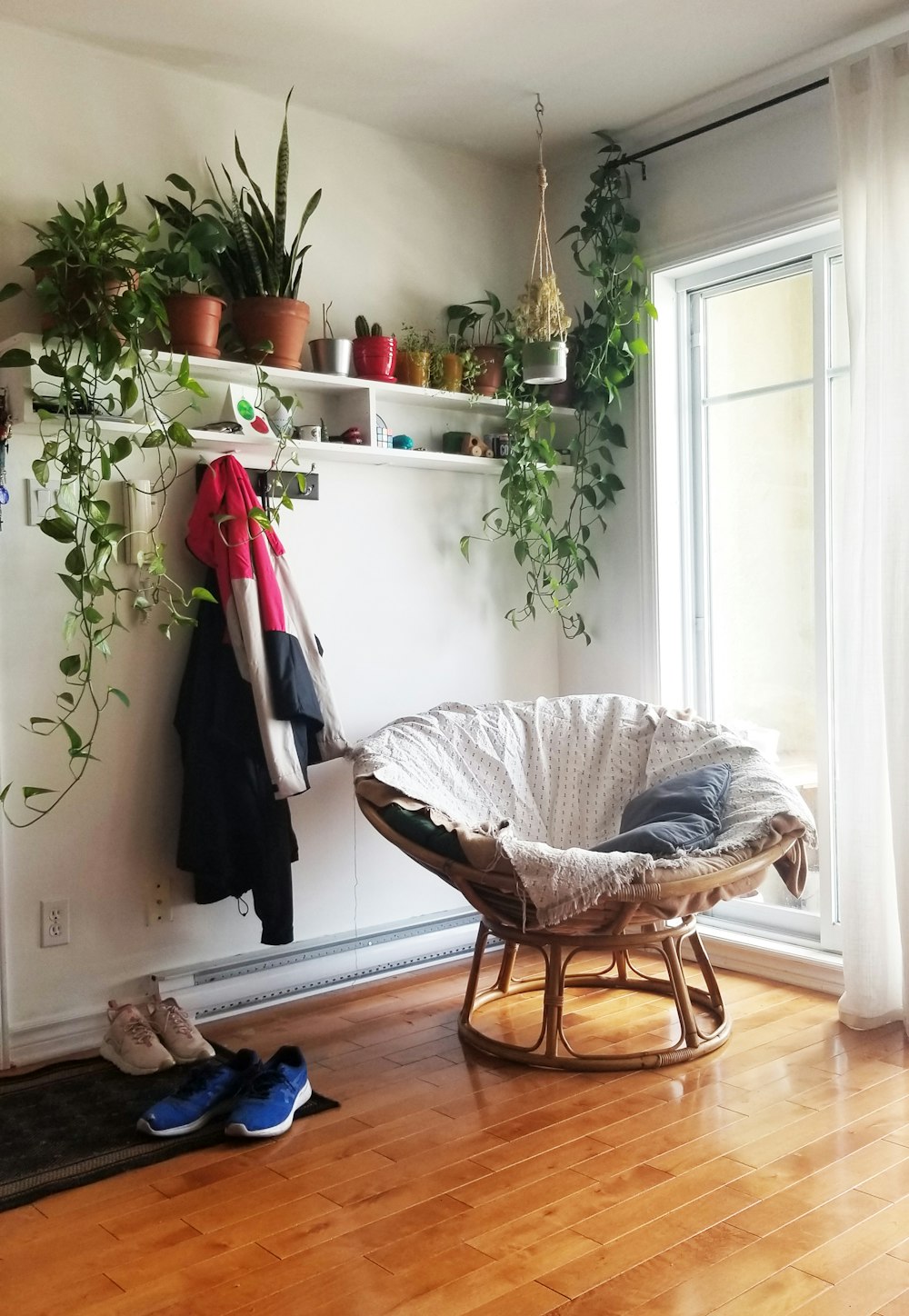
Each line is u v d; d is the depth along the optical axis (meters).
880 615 2.95
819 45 3.13
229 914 3.26
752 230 3.42
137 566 3.01
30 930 2.92
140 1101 2.64
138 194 3.11
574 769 3.36
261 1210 2.11
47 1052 2.94
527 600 3.91
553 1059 2.74
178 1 2.82
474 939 3.73
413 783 3.03
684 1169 2.22
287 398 3.13
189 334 2.99
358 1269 1.90
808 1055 2.80
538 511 3.73
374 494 3.55
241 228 3.16
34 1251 1.99
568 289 3.98
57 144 2.97
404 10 2.90
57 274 2.74
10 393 2.78
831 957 3.33
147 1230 2.05
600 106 3.48
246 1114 2.39
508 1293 1.81
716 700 3.79
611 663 3.91
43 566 2.93
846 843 3.00
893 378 2.92
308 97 3.38
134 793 3.08
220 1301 1.82
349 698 3.51
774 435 3.58
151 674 3.11
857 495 3.02
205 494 3.03
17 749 2.90
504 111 3.50
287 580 3.15
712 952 3.58
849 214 3.02
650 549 3.76
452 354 3.56
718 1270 1.86
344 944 3.42
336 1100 2.61
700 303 3.76
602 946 2.71
